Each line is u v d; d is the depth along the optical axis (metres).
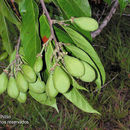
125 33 1.24
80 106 0.39
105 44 1.20
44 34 0.40
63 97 1.01
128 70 1.10
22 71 0.38
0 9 0.43
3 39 0.48
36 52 0.37
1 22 0.46
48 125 0.96
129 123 0.96
